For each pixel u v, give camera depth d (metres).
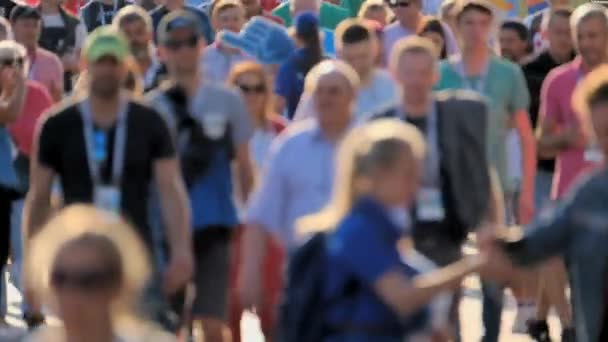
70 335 11.59
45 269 11.58
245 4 40.94
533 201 25.94
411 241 20.98
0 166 26.03
